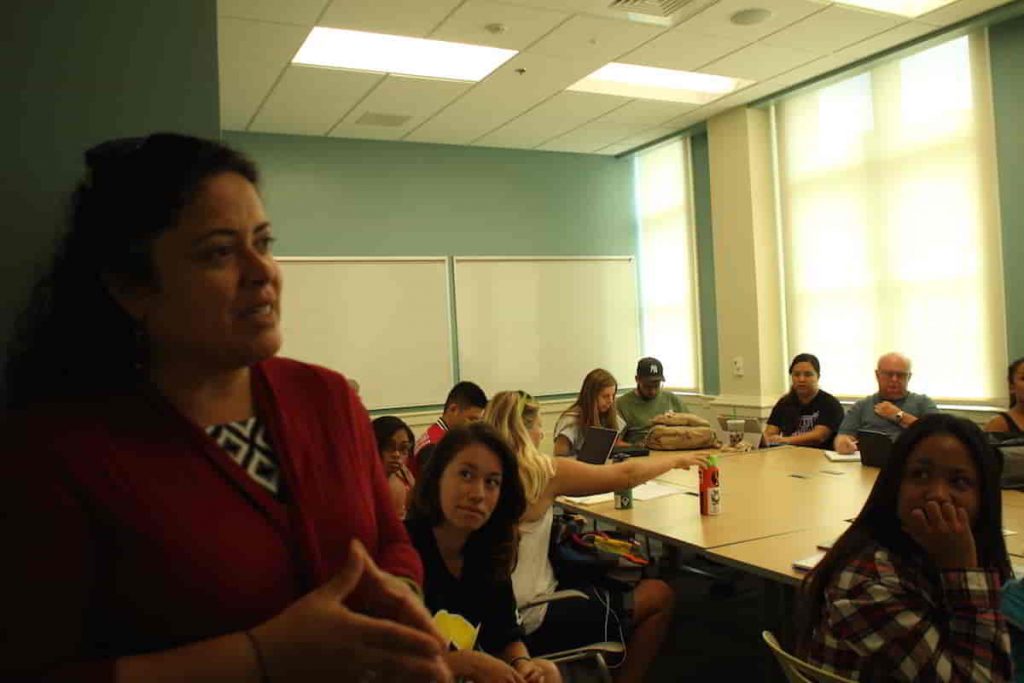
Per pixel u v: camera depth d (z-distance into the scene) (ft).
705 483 8.66
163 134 2.33
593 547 8.25
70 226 2.34
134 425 2.09
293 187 18.34
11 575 1.83
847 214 16.53
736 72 15.55
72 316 2.23
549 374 21.06
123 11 4.61
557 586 7.82
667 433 13.83
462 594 5.98
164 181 2.13
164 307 2.17
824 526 7.89
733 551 7.11
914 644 4.08
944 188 14.65
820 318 17.30
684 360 21.09
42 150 4.36
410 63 14.42
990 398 14.11
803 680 4.43
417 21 12.23
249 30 12.16
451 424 11.62
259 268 2.22
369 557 2.30
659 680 9.36
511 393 8.28
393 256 19.27
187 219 2.14
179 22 4.74
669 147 21.09
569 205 21.61
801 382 14.90
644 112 17.85
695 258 20.51
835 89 16.57
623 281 22.22
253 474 2.24
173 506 2.01
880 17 12.95
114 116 4.54
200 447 2.15
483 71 14.76
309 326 18.31
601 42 13.44
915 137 15.10
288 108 16.25
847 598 4.36
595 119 18.20
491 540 6.10
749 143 17.89
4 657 1.82
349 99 15.81
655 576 11.14
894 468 4.47
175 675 1.82
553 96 16.26
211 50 4.82
